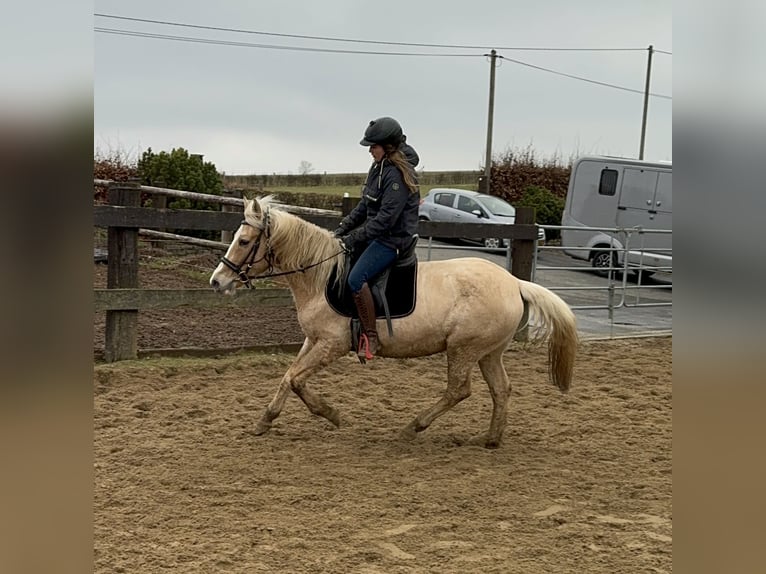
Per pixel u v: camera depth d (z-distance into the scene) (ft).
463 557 11.57
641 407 22.17
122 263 23.86
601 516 13.56
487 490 14.80
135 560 11.11
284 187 111.65
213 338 28.55
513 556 11.68
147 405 20.27
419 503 13.97
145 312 33.01
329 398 22.07
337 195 88.94
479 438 18.22
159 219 24.00
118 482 14.67
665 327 37.88
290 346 27.12
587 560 11.58
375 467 16.12
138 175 55.67
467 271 17.53
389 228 16.52
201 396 21.47
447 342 17.44
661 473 16.21
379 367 26.20
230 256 17.25
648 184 52.37
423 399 22.39
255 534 12.31
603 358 29.40
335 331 17.52
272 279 17.95
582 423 20.31
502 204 61.21
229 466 15.84
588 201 55.01
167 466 15.74
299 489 14.58
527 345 30.37
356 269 16.83
